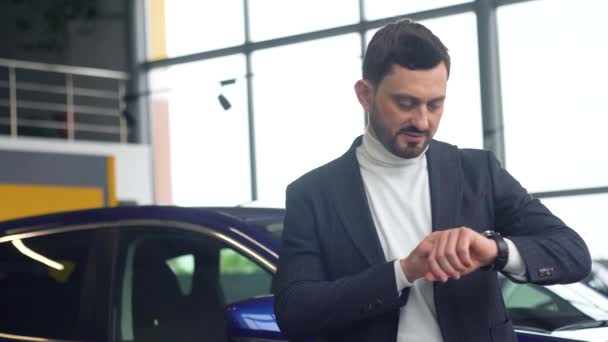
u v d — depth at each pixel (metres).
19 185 9.98
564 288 2.99
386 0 10.53
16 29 12.41
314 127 10.90
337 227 1.71
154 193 12.28
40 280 3.21
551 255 1.60
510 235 1.72
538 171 9.36
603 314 2.87
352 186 1.73
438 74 1.61
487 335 1.65
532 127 9.40
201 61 12.05
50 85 12.48
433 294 1.64
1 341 3.15
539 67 9.34
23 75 12.37
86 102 12.73
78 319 3.08
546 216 1.69
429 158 1.72
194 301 2.95
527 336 2.62
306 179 1.78
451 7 9.97
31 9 12.46
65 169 10.35
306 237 1.74
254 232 2.91
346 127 10.68
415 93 1.60
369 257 1.68
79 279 3.14
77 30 12.60
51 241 3.26
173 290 2.99
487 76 9.65
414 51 1.60
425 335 1.64
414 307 1.65
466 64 9.84
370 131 1.71
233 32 11.73
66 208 10.30
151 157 12.16
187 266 3.00
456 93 9.87
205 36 12.00
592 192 9.00
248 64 11.55
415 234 1.69
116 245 3.13
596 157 8.99
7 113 12.20
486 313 1.65
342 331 1.68
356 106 10.62
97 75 12.30
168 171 12.22
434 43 1.61
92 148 10.61
